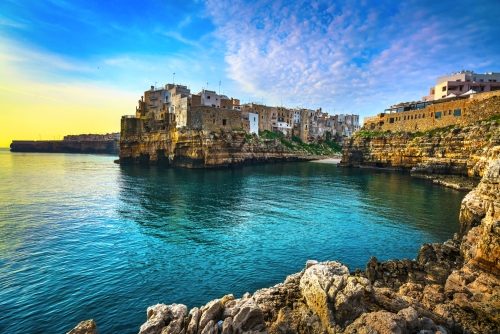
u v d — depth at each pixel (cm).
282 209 4269
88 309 1739
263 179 7412
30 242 2773
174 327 1109
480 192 2466
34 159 14500
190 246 2759
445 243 2516
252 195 5325
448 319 1285
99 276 2138
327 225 3469
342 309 1134
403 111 9844
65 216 3709
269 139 12912
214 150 9612
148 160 11419
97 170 9200
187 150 9875
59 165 10912
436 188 6031
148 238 2958
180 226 3384
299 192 5659
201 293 1934
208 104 11100
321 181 7125
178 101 10412
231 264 2373
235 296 1905
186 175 8044
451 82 9500
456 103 7888
